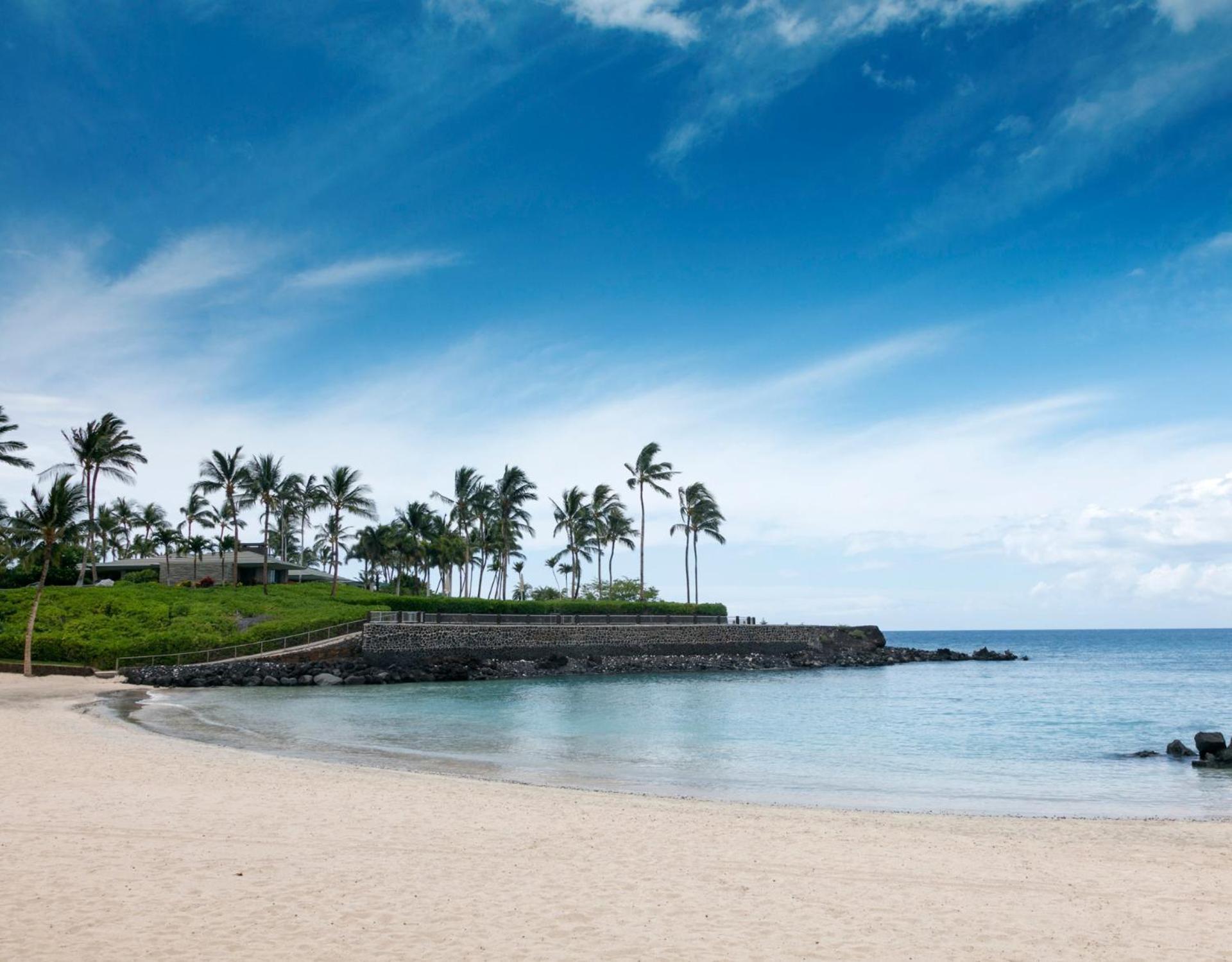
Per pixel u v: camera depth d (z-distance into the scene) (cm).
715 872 1173
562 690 5406
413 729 3231
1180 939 923
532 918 954
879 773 2369
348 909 969
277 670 5709
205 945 841
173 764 2003
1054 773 2402
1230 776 2362
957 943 899
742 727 3462
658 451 9419
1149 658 12181
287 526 11869
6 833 1277
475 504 9850
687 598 9662
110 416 7894
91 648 5784
